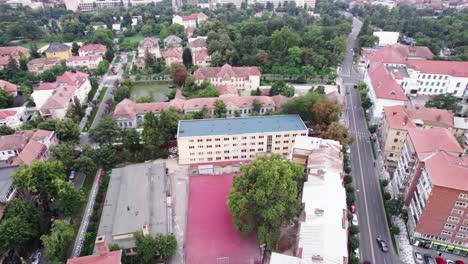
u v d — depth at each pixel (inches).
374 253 3572.8
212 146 4854.8
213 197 4323.3
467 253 3484.3
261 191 3334.2
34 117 5999.0
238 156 5009.8
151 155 5083.7
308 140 4453.7
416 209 3641.7
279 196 3432.6
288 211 3526.1
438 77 7086.6
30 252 3511.3
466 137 5034.5
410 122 4832.7
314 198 3447.3
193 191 4436.5
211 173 4793.3
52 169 3946.9
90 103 7007.9
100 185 4463.6
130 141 5078.7
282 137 4884.4
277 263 2817.4
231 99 6250.0
